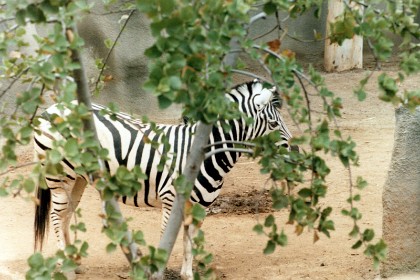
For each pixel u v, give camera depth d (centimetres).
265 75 2278
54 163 555
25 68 639
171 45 497
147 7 488
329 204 1384
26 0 524
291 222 617
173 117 2091
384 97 564
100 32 2072
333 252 1137
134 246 638
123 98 2123
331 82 2344
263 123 1052
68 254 588
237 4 516
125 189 575
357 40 2464
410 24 579
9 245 1205
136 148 1011
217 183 1020
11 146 575
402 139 952
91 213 1370
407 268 968
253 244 1201
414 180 952
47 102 1572
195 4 514
